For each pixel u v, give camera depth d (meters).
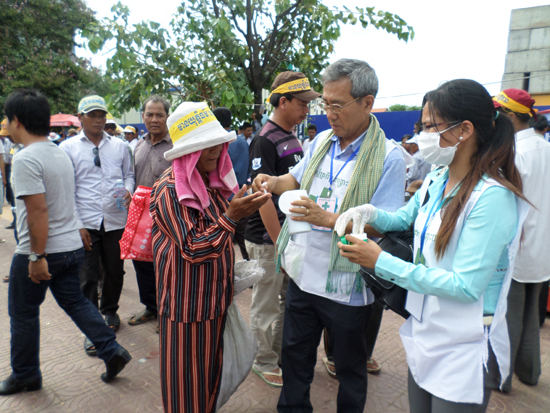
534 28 9.09
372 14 6.38
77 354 2.89
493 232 1.15
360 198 1.72
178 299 1.67
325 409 2.32
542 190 2.28
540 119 3.08
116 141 3.38
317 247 1.84
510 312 2.48
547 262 2.37
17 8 18.66
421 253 1.36
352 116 1.69
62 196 2.34
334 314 1.81
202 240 1.55
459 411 1.27
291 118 2.44
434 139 1.26
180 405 1.74
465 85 1.22
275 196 2.51
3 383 2.40
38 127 2.25
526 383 2.59
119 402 2.35
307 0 6.33
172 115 1.61
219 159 1.78
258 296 2.55
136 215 2.78
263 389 2.50
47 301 3.83
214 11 6.63
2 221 7.37
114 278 3.28
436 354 1.29
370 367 2.68
